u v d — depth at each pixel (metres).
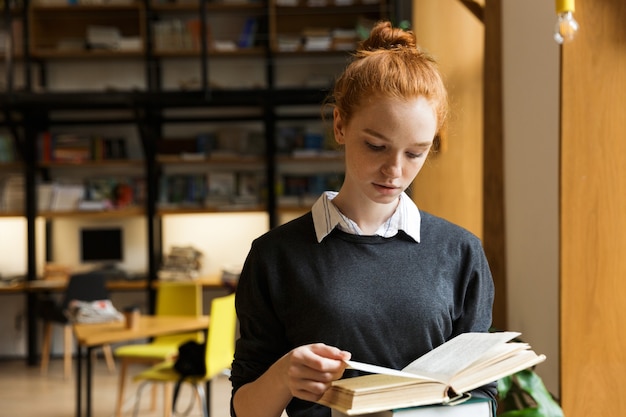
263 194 8.16
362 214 1.45
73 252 8.44
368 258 1.44
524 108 3.09
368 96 1.26
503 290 3.44
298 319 1.43
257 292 1.47
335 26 8.02
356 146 1.29
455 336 1.49
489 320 1.52
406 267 1.45
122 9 8.06
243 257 8.34
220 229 8.36
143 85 8.41
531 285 3.06
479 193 4.28
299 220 1.50
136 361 5.71
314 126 8.25
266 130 8.02
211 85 7.68
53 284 7.95
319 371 1.20
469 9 3.77
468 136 4.26
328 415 1.48
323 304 1.41
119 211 8.10
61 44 7.98
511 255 3.36
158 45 7.96
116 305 8.27
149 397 6.59
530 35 2.99
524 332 3.18
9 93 7.45
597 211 2.57
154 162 8.10
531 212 3.03
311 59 8.26
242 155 8.10
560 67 2.56
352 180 1.44
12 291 8.03
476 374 1.23
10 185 8.23
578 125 2.56
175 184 8.15
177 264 8.07
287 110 8.26
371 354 1.41
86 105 7.86
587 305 2.59
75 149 8.16
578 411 2.60
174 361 5.35
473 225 4.27
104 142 8.20
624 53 2.54
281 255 1.46
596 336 2.59
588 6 2.54
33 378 7.46
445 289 1.46
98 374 7.54
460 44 4.26
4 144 8.22
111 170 8.38
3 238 8.46
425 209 4.29
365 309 1.41
